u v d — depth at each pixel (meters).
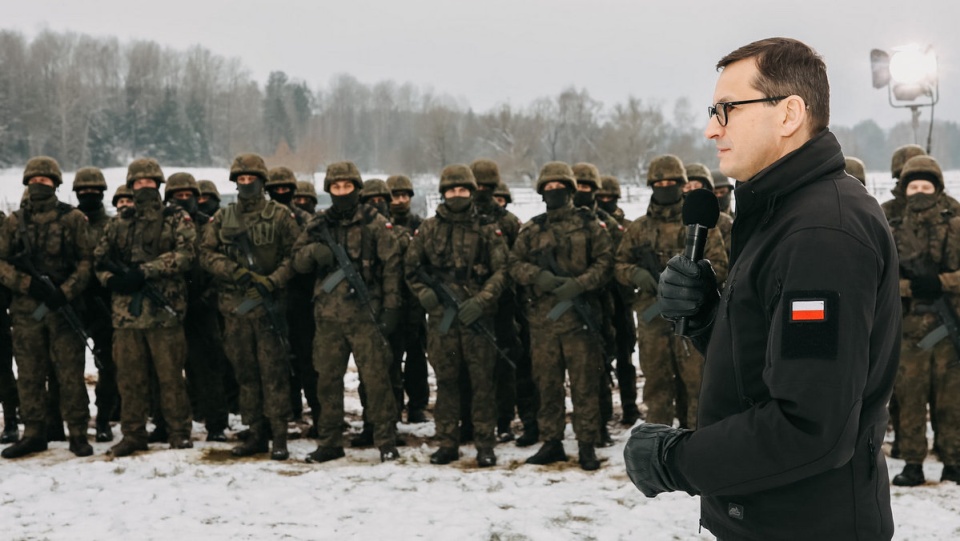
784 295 1.53
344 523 4.49
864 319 1.48
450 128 85.00
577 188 6.69
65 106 90.62
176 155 101.38
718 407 1.73
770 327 1.56
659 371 5.84
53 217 6.29
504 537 4.26
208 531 4.34
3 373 6.78
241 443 6.68
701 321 1.95
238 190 6.26
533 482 5.35
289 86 129.62
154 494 4.98
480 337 5.95
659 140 85.12
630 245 5.91
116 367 6.36
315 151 77.56
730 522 1.70
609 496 5.00
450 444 6.07
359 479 5.40
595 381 5.87
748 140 1.71
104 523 4.46
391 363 6.86
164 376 6.32
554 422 5.98
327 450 6.09
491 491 5.16
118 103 102.75
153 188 6.29
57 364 6.22
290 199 7.04
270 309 6.12
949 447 5.31
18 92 89.19
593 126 92.19
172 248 6.27
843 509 1.61
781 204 1.66
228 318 6.27
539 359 5.98
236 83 113.94
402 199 8.27
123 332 6.20
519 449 6.60
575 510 4.70
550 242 5.92
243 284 6.11
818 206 1.58
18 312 6.27
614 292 7.18
